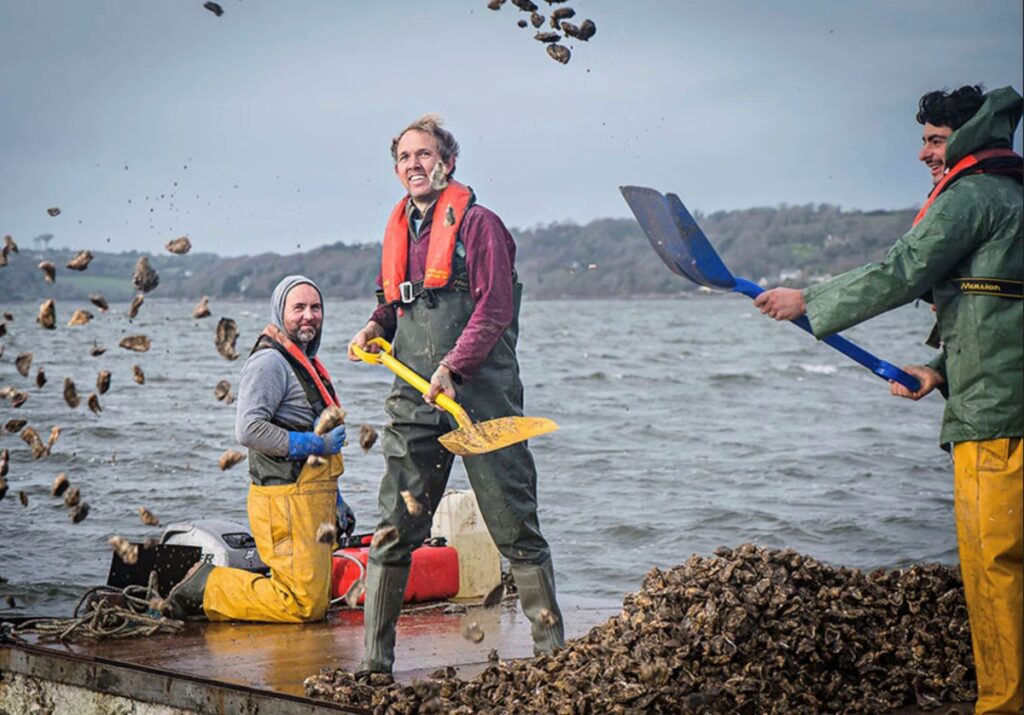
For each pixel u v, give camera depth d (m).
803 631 4.38
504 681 4.42
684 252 4.51
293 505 5.94
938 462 16.72
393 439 4.81
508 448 4.77
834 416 23.58
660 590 4.59
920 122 4.48
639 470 15.98
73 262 5.14
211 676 4.73
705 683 4.21
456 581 6.51
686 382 33.34
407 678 4.79
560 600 6.64
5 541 10.43
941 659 4.50
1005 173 4.05
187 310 77.62
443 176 4.80
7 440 16.48
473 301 4.81
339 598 6.19
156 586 6.05
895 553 10.78
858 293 4.05
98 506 12.09
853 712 4.21
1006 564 3.92
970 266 4.00
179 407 21.55
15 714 5.25
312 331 6.19
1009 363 3.94
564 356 47.78
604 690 4.14
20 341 42.62
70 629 5.44
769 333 75.56
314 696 4.43
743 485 14.66
